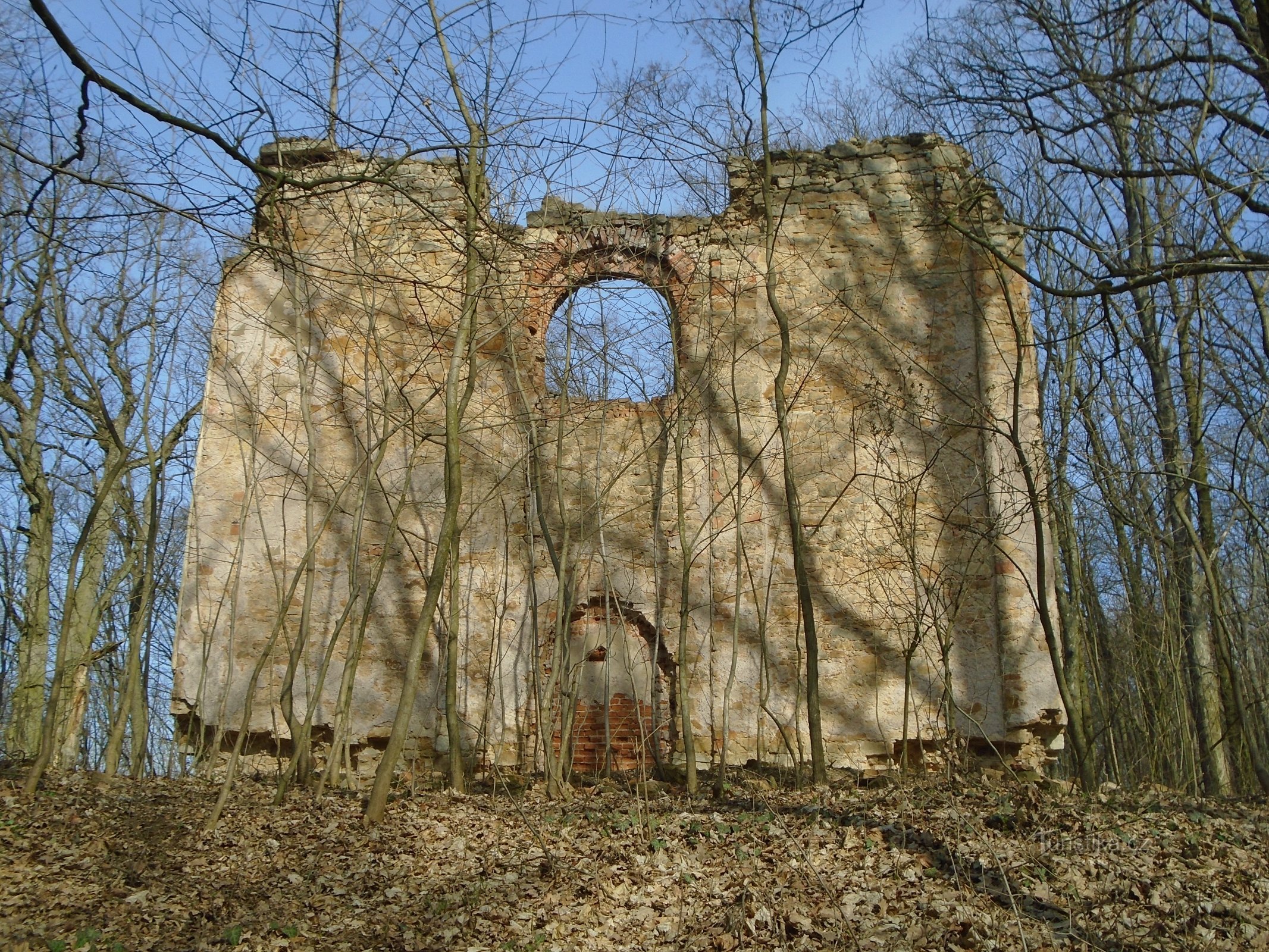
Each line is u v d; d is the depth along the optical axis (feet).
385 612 34.83
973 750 33.04
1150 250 36.27
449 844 22.70
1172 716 47.19
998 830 23.25
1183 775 44.27
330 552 35.37
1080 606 49.42
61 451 47.78
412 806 26.40
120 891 19.85
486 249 35.50
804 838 22.21
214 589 35.04
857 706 33.35
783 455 35.12
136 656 33.17
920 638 31.55
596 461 34.09
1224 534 38.45
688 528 34.83
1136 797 29.48
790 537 34.68
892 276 36.78
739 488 32.50
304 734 27.61
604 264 37.27
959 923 17.11
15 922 18.20
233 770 25.16
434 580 26.40
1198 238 33.65
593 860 21.15
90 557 46.80
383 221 37.42
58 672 28.99
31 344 45.09
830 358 36.17
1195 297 33.78
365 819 24.67
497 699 33.91
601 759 33.47
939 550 34.32
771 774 32.14
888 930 17.01
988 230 36.78
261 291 37.24
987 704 33.04
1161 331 41.32
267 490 35.78
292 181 18.19
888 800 26.66
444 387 33.86
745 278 37.06
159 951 16.93
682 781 31.32
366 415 32.78
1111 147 32.71
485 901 18.98
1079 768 34.27
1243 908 18.10
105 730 63.52
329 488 35.81
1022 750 32.91
